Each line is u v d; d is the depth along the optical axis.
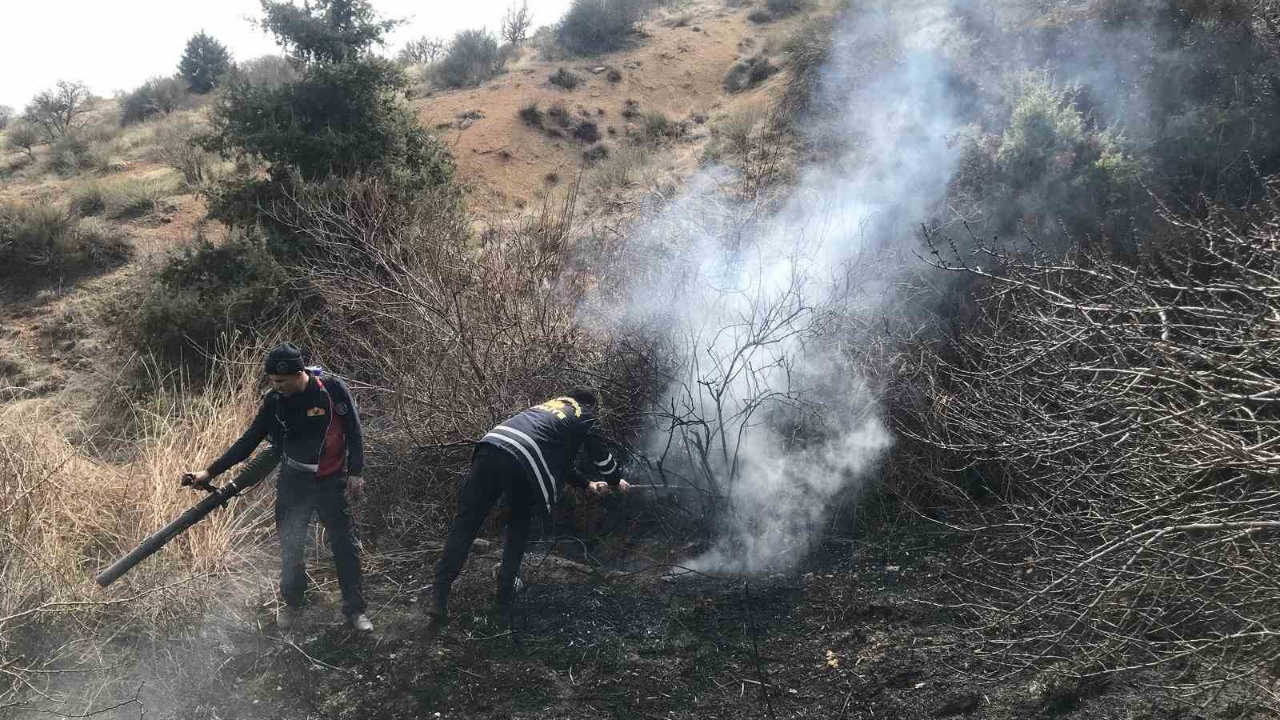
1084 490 3.59
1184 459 2.97
